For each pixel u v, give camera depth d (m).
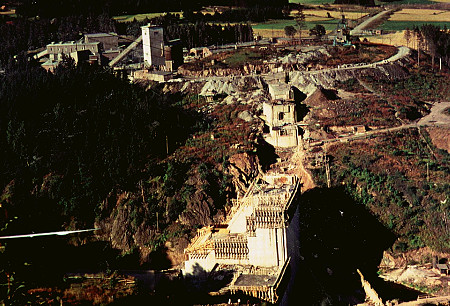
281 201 162.88
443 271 190.62
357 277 186.62
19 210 192.38
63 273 147.75
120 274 165.38
